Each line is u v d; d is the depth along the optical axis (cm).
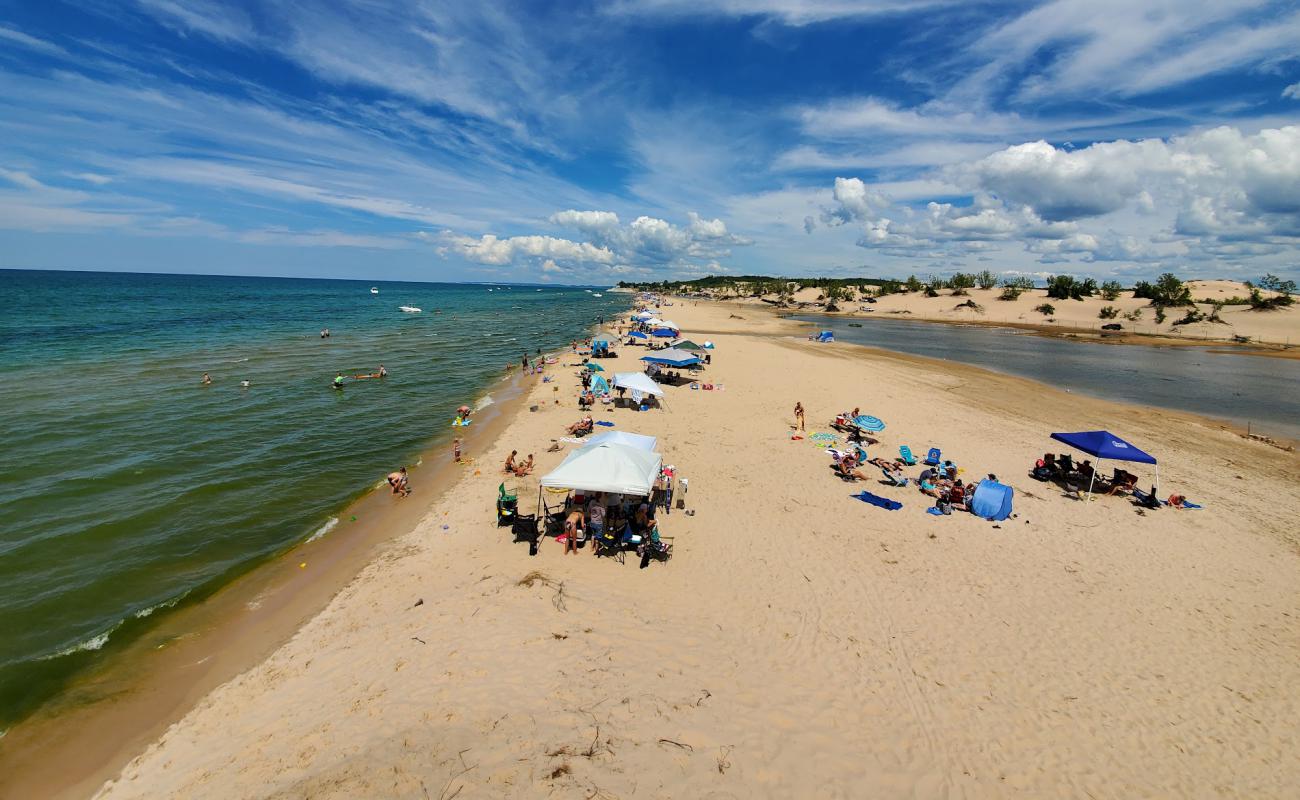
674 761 674
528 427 2191
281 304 9650
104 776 688
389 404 2589
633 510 1312
